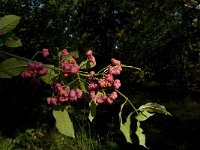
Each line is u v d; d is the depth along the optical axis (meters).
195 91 15.27
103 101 1.47
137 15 14.06
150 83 15.72
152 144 8.95
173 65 15.06
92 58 1.65
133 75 14.48
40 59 9.62
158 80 15.12
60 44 11.95
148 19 14.17
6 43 1.62
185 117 11.38
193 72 15.53
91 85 1.46
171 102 13.47
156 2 14.35
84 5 13.30
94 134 8.82
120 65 1.51
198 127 10.23
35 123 9.06
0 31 1.56
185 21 15.02
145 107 1.44
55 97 1.40
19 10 11.39
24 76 1.40
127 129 1.41
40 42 11.51
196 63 15.41
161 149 8.69
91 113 1.46
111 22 13.96
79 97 1.40
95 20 13.71
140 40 14.10
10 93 9.92
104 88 1.49
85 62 1.64
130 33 14.04
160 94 14.38
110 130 9.30
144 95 13.92
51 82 1.45
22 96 9.98
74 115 8.92
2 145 7.82
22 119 9.16
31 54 11.32
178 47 14.96
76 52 1.51
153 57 14.68
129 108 10.38
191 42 15.05
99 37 13.80
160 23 14.27
